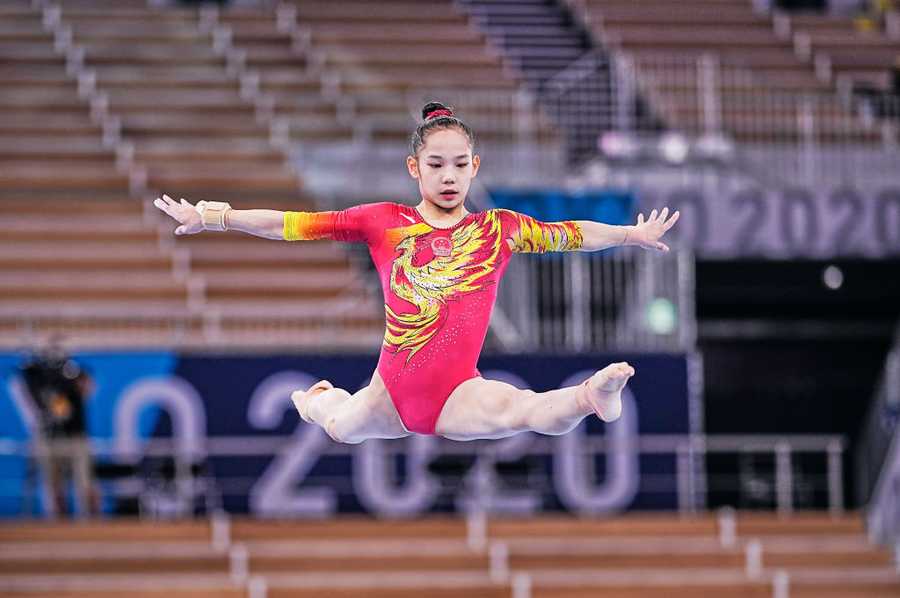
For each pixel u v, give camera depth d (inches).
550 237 601.3
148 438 1594.5
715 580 1525.6
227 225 591.8
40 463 1558.8
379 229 596.1
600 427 1643.7
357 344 1745.8
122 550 1509.6
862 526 1641.2
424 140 588.7
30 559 1492.4
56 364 1558.8
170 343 1732.3
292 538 1556.3
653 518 1605.6
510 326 1701.5
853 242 1959.9
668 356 1649.9
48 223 1964.8
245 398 1609.3
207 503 1600.6
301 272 1921.8
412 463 1630.2
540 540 1577.3
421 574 1521.9
